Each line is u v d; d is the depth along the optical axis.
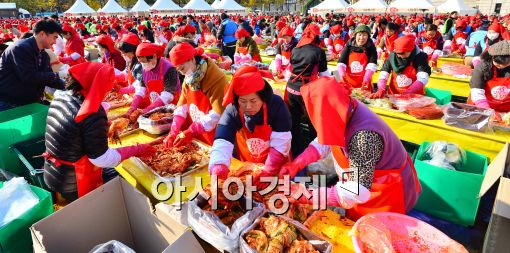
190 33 5.75
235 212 1.66
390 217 1.59
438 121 3.09
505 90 3.05
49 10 58.97
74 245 1.72
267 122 2.00
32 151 3.10
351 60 4.39
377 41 8.73
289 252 1.35
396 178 1.69
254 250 1.33
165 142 2.47
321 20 20.77
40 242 1.44
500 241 1.90
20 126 3.02
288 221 1.49
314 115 1.38
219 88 2.51
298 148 3.93
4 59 3.52
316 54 3.53
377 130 1.47
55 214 1.60
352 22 10.46
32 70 3.56
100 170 2.19
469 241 2.43
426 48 6.25
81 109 1.77
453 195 2.47
